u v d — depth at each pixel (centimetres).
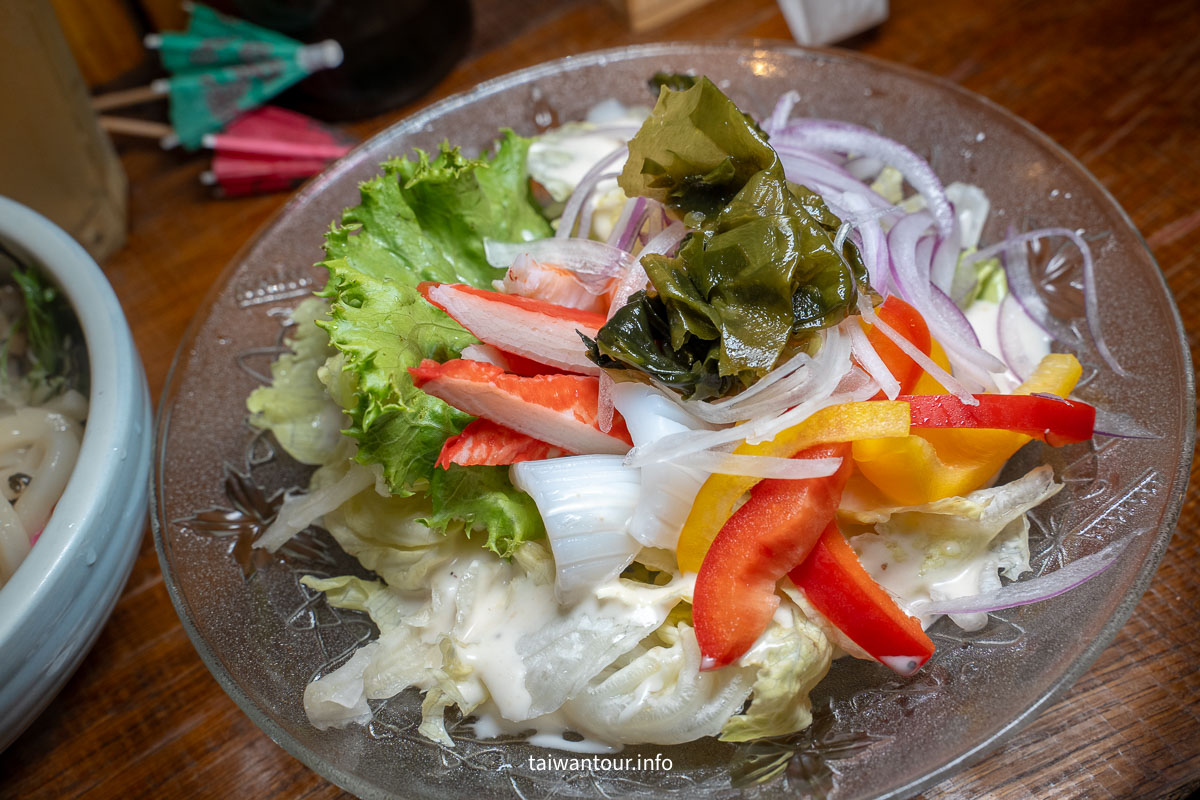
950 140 39
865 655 31
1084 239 36
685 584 32
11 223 35
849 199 36
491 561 33
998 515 32
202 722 34
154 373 41
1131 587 30
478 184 36
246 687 31
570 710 31
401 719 32
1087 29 45
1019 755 31
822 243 30
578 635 31
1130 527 31
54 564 30
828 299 31
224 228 45
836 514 32
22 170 42
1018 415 31
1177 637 32
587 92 42
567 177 39
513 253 35
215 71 47
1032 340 36
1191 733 31
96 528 31
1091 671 32
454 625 32
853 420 30
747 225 31
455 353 33
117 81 51
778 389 31
